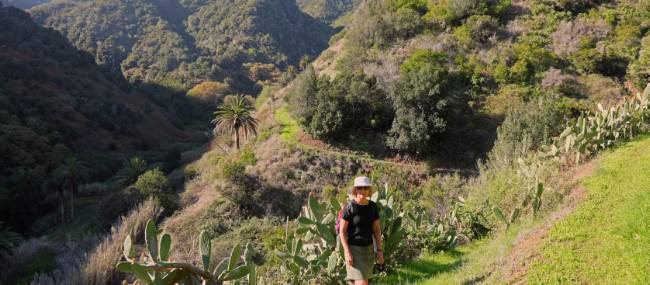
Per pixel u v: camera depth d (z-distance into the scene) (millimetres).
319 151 36375
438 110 33969
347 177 33594
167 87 129125
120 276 21359
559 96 34094
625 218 5566
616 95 32875
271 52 176125
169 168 63469
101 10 196500
